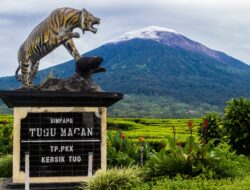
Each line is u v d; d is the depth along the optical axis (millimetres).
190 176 12039
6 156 16281
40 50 13008
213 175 12000
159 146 19766
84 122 12695
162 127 30062
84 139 12688
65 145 12609
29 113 12523
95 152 12711
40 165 12500
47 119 12570
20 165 12445
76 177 12617
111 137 15633
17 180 12414
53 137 12578
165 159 12586
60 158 12586
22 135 12492
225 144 15219
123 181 11461
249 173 12492
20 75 13516
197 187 10148
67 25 13047
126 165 14172
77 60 12859
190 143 12633
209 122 16391
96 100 12664
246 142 15711
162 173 12320
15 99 12359
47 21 12984
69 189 12477
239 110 15758
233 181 10852
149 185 11133
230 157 13820
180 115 102375
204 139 16359
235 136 15773
